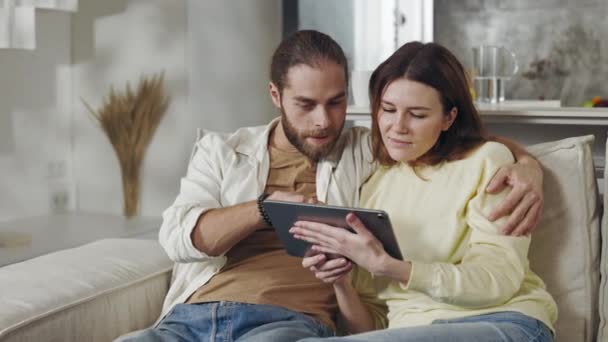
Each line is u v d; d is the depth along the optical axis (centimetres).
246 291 204
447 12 471
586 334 209
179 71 462
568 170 212
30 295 200
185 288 219
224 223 201
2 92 462
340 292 204
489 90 337
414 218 201
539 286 196
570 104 354
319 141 210
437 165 204
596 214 213
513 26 461
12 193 473
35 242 420
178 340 196
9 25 418
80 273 219
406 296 199
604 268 206
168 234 209
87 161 500
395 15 457
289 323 195
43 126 487
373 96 208
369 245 180
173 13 461
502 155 200
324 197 216
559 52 454
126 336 197
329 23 466
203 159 224
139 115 464
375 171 219
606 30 445
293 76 206
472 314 185
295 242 194
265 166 219
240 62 475
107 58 482
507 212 190
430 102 195
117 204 496
